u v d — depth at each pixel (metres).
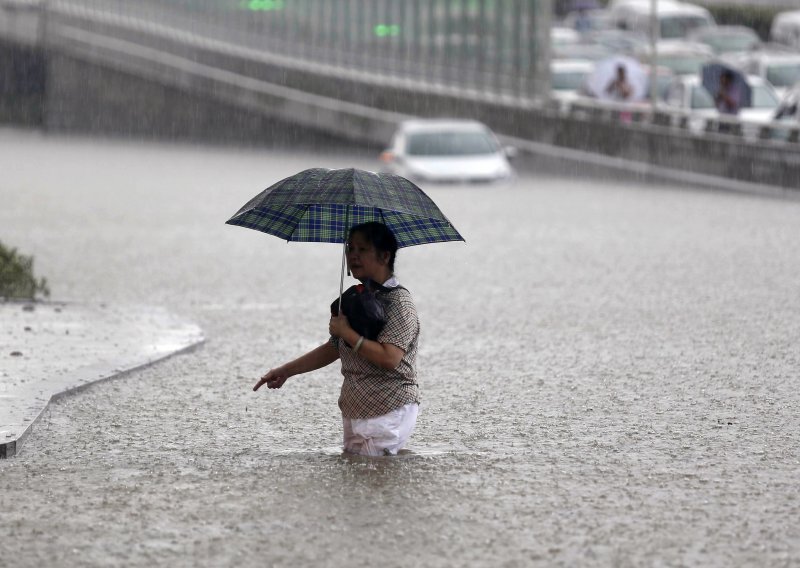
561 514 18.48
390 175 20.22
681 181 88.06
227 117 137.00
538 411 25.92
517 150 103.19
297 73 129.75
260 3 143.50
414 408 21.20
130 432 24.03
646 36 146.88
